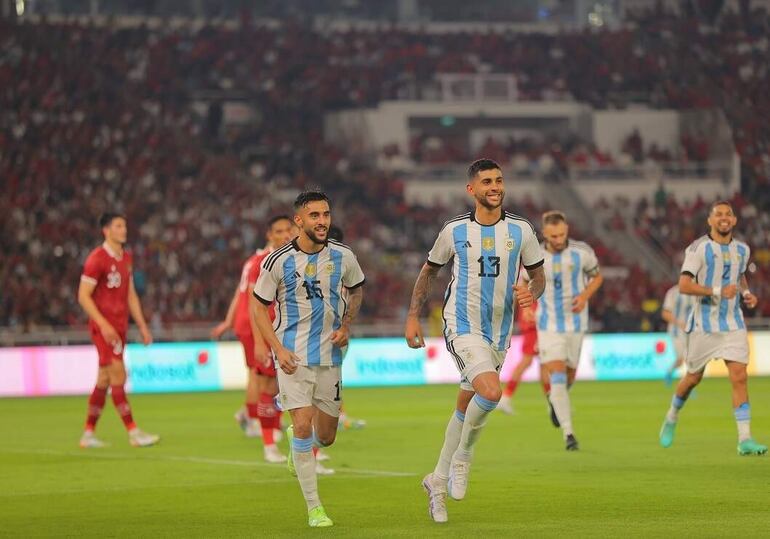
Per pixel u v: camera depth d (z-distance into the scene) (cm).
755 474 2939
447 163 11775
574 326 3653
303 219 2295
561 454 3494
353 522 2302
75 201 10038
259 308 2320
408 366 7938
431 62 12838
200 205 10362
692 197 11431
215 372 7688
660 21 13488
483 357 2227
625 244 10825
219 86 12375
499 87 12381
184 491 2848
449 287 2314
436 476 2292
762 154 11844
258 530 2239
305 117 12219
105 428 4866
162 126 11400
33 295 8650
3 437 4516
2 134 10531
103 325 3856
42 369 7362
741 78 12900
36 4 12706
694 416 4881
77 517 2475
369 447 3844
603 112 12225
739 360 3366
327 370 2342
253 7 13550
